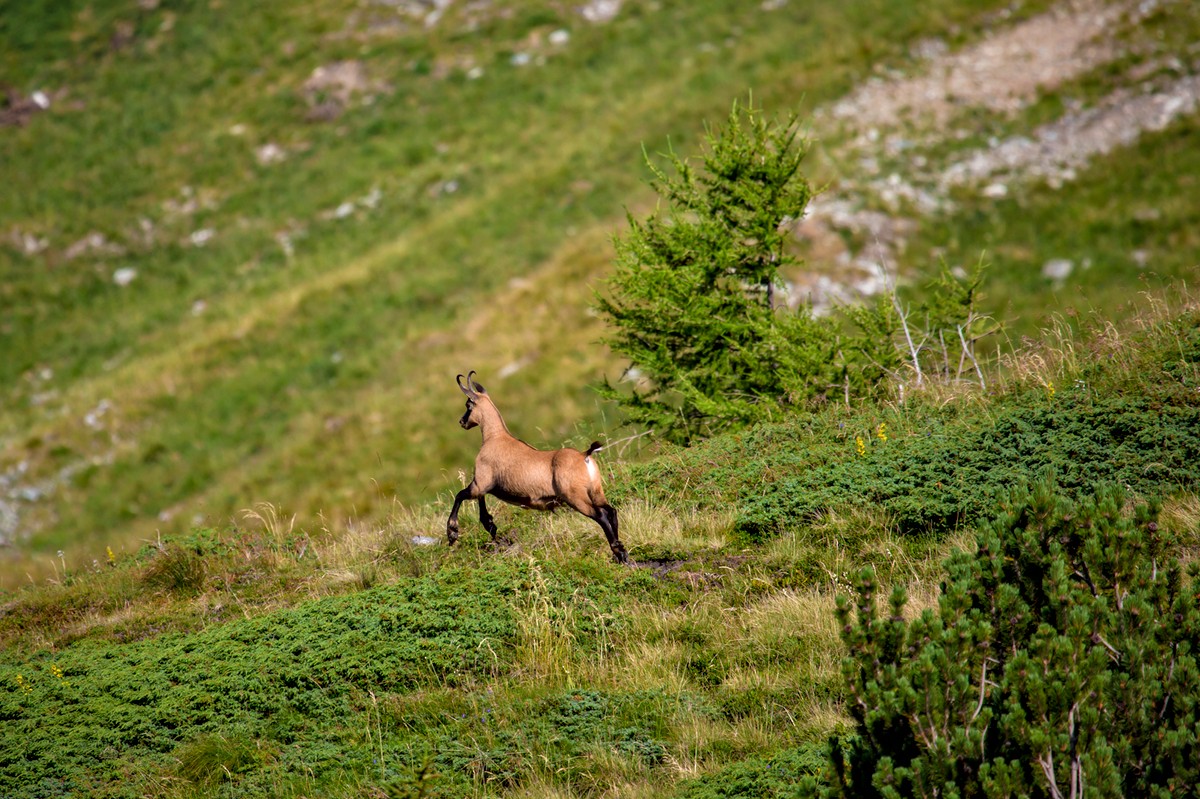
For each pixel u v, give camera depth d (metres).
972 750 16.86
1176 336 44.06
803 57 129.62
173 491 93.81
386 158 141.62
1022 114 108.69
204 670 33.06
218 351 111.62
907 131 110.06
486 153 137.38
